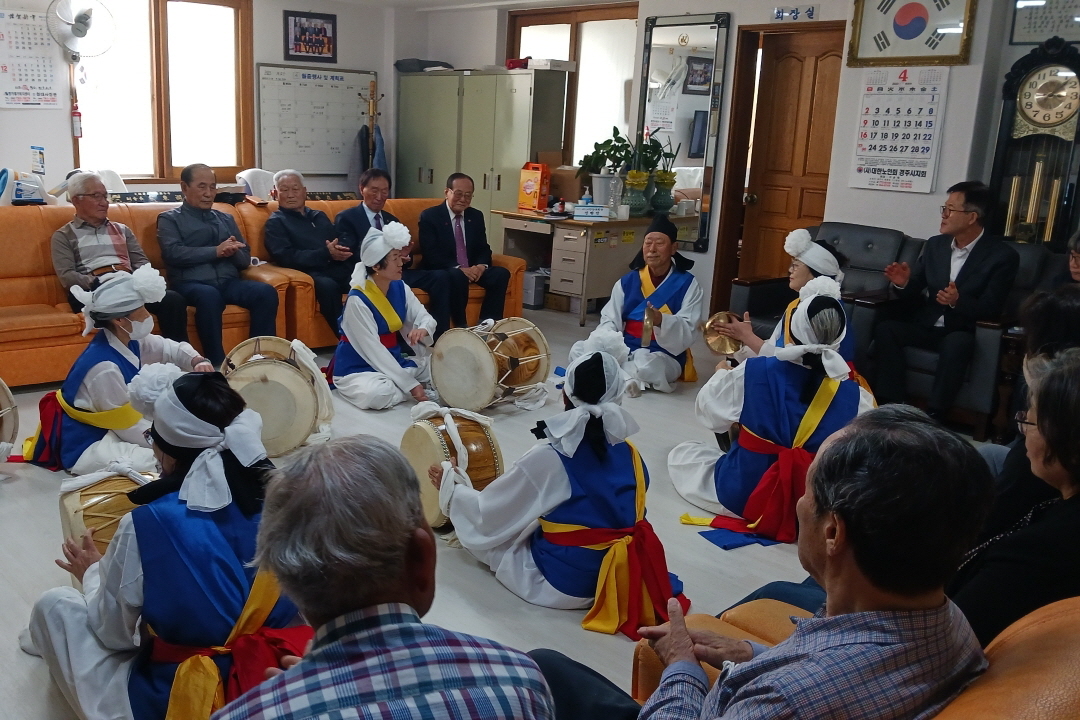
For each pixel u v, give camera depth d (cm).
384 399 446
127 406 338
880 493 103
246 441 184
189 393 182
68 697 197
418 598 109
